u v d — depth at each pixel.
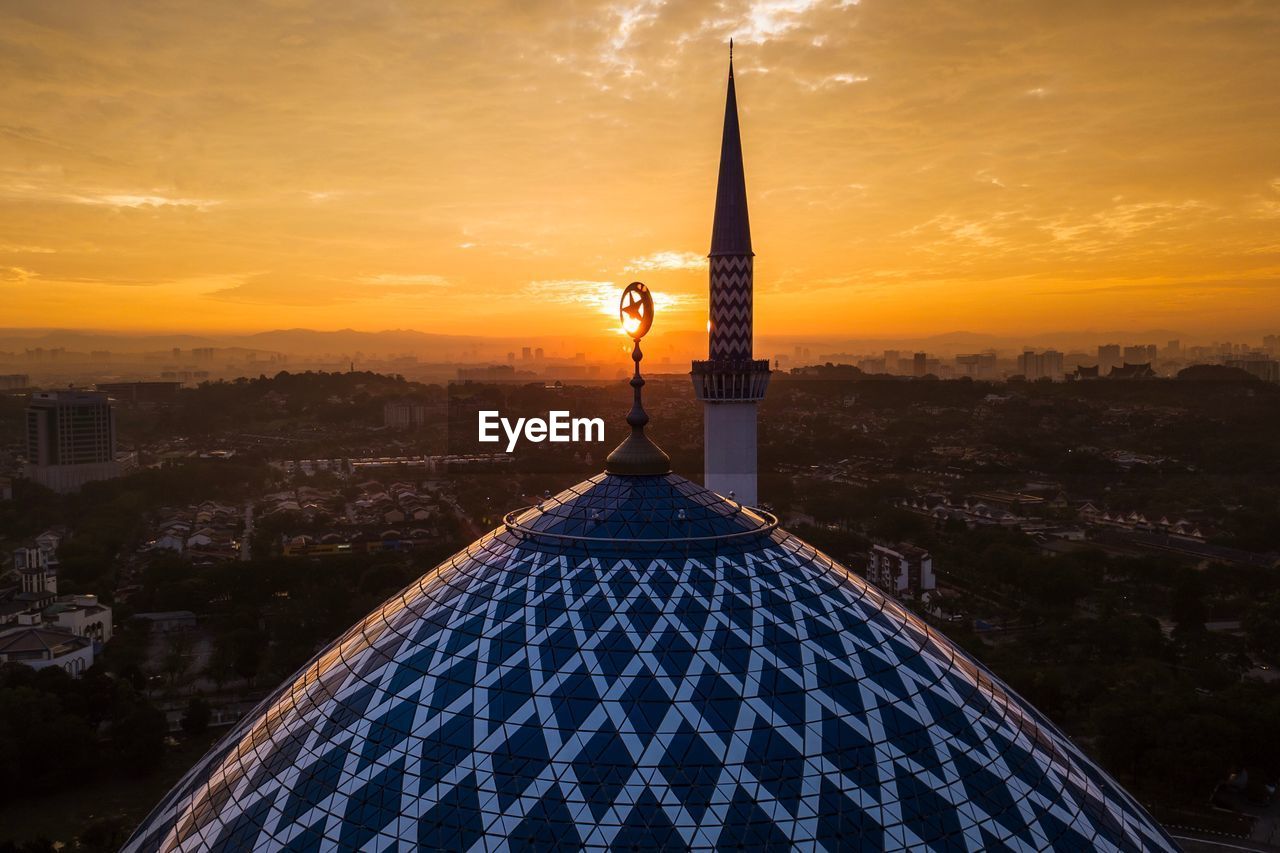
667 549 38.91
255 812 33.94
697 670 33.62
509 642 35.56
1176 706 95.50
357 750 33.91
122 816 94.19
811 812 30.11
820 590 39.12
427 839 29.89
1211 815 90.75
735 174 79.19
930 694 36.00
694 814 29.52
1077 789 35.81
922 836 30.53
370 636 40.88
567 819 29.50
